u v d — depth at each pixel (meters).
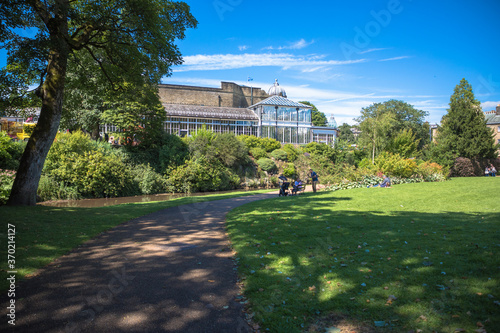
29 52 9.44
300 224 8.24
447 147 33.12
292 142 51.47
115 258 5.78
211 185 30.28
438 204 11.85
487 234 6.33
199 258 5.80
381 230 7.31
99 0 12.48
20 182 11.59
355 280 4.39
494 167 34.81
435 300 3.67
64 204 18.89
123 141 29.88
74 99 20.84
